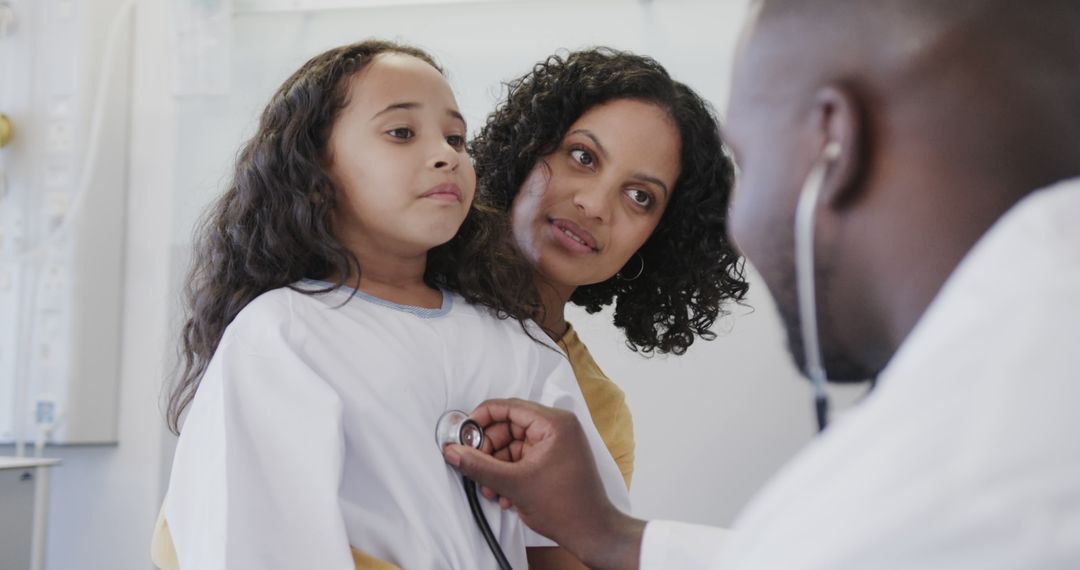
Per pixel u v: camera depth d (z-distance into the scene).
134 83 2.31
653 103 1.28
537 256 1.27
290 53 2.05
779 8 0.47
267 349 0.82
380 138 0.92
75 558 2.25
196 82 2.10
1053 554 0.27
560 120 1.28
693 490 1.80
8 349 2.25
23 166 2.29
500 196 1.32
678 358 1.80
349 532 0.80
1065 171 0.41
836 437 0.35
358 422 0.82
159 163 2.29
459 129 0.97
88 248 2.25
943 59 0.41
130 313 2.28
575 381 1.00
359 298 0.90
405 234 0.91
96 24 2.30
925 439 0.31
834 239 0.45
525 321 1.03
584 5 1.90
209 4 2.08
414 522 0.80
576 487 0.82
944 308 0.35
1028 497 0.28
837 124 0.43
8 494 1.83
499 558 0.83
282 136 0.96
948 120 0.41
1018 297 0.32
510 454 0.86
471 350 0.92
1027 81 0.40
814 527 0.32
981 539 0.28
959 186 0.41
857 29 0.43
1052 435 0.29
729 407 1.79
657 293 1.47
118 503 2.24
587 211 1.25
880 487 0.31
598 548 0.80
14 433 2.23
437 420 0.86
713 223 1.38
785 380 1.76
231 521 0.75
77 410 2.21
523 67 1.92
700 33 1.85
